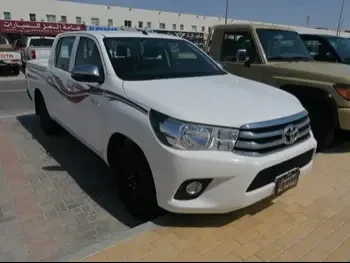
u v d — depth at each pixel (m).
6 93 11.04
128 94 3.09
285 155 2.81
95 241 2.98
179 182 2.63
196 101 2.85
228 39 6.32
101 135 3.54
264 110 2.86
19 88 12.29
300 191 3.73
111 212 3.47
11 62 15.65
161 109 2.74
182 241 2.78
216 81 3.61
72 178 4.26
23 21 39.34
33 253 2.80
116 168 3.42
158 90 3.08
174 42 4.26
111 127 3.27
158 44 4.05
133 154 3.02
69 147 5.45
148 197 2.98
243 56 5.56
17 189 3.94
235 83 3.62
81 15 48.25
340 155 4.89
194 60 4.19
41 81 5.61
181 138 2.59
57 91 4.84
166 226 2.98
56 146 5.49
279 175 2.87
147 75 3.54
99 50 3.71
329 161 4.66
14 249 2.84
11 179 4.20
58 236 3.05
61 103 4.74
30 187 4.00
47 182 4.14
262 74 5.50
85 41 4.15
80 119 4.07
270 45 5.77
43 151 5.25
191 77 3.68
